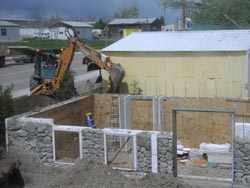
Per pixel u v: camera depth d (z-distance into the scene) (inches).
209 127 730.2
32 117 628.7
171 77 862.5
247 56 797.9
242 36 887.7
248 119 709.9
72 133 644.1
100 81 929.5
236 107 714.2
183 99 746.2
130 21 3907.5
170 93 867.4
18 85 1333.7
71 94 910.4
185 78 851.4
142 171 551.2
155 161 544.1
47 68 991.0
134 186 483.8
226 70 816.3
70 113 734.5
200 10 1534.2
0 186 550.9
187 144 746.2
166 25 2181.3
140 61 882.8
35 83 979.9
